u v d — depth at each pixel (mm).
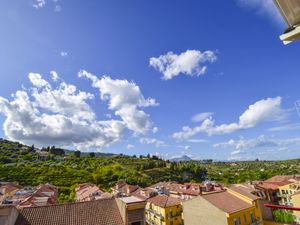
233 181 108438
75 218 18188
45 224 16859
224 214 29062
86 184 76562
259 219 32688
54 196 49594
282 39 2416
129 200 20484
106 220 18719
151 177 112875
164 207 44438
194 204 34094
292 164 161375
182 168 137750
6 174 92250
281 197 63656
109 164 140250
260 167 169750
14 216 16156
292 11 2162
